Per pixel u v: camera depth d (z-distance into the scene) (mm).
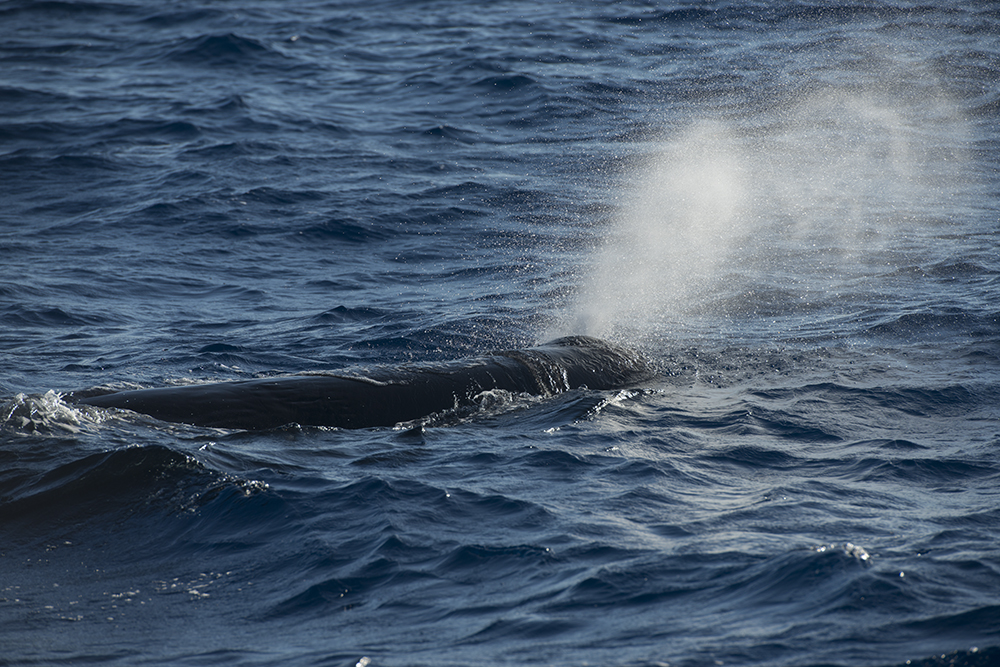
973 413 28047
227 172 69375
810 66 97188
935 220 56312
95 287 47281
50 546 19422
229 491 21141
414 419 27703
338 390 27344
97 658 14969
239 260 52719
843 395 29891
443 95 90938
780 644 13867
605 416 27766
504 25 116000
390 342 38125
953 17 112688
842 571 15977
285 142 77500
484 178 68500
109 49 109500
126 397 25906
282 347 37844
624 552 17625
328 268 51406
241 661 14602
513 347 37312
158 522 20172
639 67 98062
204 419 25578
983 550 17094
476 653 14180
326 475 22250
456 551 18078
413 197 64188
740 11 116938
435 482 21812
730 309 41688
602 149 75562
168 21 121938
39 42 111750
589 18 116812
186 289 47656
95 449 22922
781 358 34500
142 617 16438
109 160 72625
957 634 13883
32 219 59906
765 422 27297
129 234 57000
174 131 80062
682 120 82625
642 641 14203
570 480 22078
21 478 21797
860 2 119000
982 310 39094
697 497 20969
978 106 85000
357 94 92438
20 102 88062
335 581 17156
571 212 60938
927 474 22609
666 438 25766
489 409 28734
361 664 14102
